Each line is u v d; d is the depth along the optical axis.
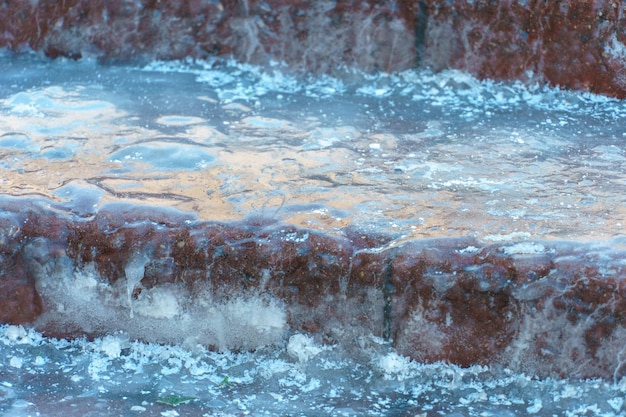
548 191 4.05
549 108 5.08
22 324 3.85
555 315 3.51
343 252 3.60
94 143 4.46
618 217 3.79
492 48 5.21
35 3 5.48
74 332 3.84
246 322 3.72
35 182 4.00
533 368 3.59
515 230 3.66
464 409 3.49
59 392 3.55
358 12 5.29
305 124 4.81
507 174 4.23
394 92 5.28
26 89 5.15
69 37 5.52
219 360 3.74
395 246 3.58
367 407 3.50
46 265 3.76
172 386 3.61
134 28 5.48
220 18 5.43
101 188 3.94
